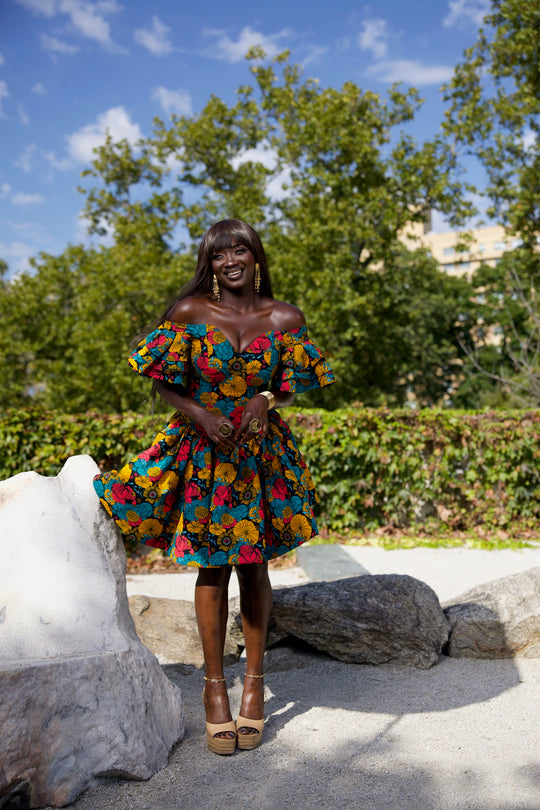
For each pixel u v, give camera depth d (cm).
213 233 279
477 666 365
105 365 1789
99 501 274
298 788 236
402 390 2658
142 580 642
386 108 1867
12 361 2042
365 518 812
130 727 235
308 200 1761
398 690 333
